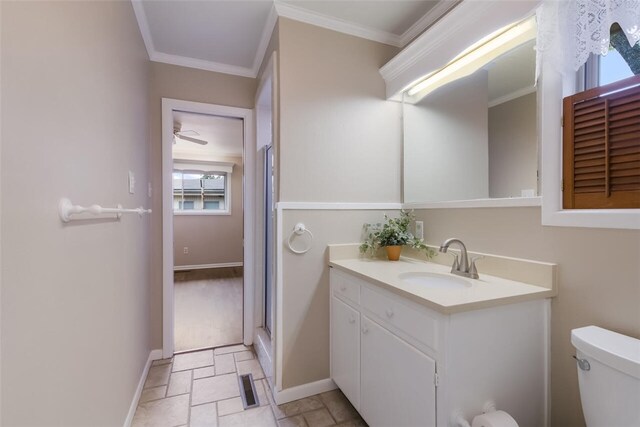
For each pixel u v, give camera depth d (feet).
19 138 2.05
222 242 19.44
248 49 7.20
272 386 6.07
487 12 4.35
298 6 5.66
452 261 5.32
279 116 5.69
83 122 3.15
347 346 5.32
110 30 4.09
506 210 4.41
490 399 3.47
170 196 7.56
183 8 5.74
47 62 2.43
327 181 6.06
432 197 6.04
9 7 1.95
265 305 8.44
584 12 3.03
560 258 3.69
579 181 3.50
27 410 2.14
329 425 5.14
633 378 2.53
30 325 2.18
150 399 5.85
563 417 3.65
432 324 3.38
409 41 6.52
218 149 17.76
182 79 7.63
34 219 2.23
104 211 3.07
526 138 4.27
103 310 3.75
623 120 3.10
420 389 3.56
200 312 10.96
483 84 5.00
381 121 6.56
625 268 3.08
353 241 6.27
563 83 3.67
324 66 6.04
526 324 3.67
